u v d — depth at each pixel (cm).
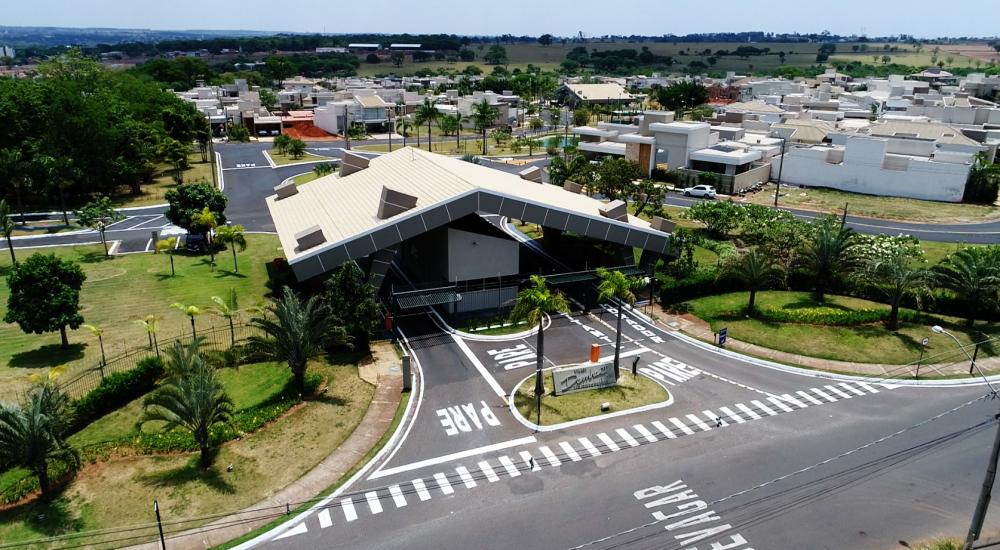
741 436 3791
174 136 12375
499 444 3678
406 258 6831
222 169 12150
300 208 6406
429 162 6469
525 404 4097
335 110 17188
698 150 11319
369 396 4175
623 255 5947
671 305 5778
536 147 14738
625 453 3609
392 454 3569
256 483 3291
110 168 9456
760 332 5216
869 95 18675
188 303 5603
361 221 5294
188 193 7062
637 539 2945
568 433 3797
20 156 7944
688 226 8419
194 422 3278
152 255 6988
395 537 2944
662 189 8419
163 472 3334
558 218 5409
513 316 4050
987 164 11088
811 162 11000
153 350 4594
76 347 4681
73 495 3145
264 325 4088
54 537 2873
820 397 4259
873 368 4662
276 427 3775
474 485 3319
